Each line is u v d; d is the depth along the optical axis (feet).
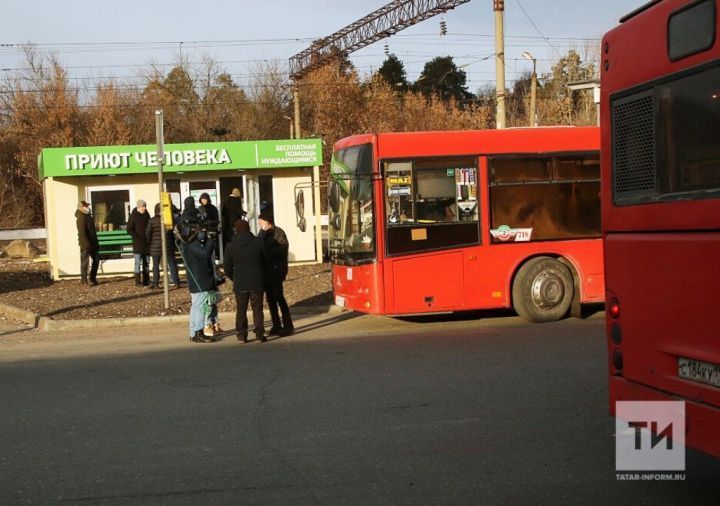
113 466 18.90
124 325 42.42
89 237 58.95
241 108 191.83
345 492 16.87
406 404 23.91
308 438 20.80
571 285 38.96
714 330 14.30
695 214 14.82
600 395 24.32
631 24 16.87
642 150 16.48
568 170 38.83
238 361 31.65
